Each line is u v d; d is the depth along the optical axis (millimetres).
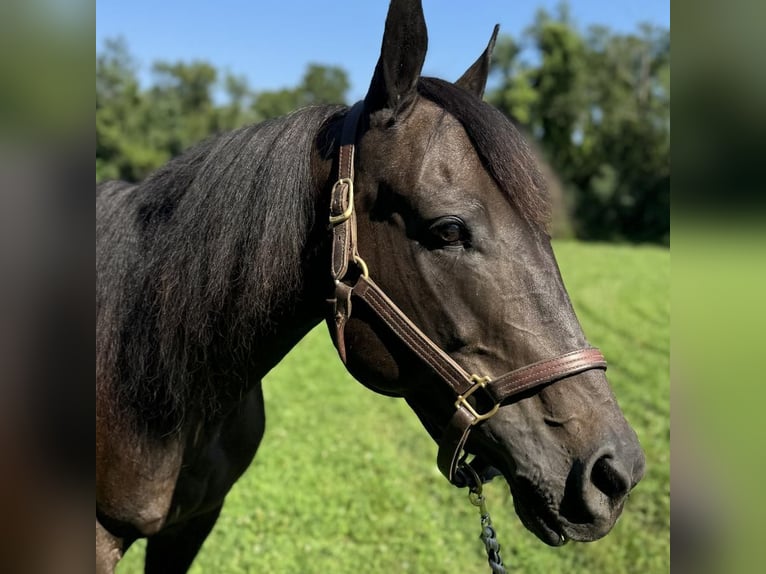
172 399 1836
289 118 1811
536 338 1492
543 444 1496
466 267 1505
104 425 1882
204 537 2379
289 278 1706
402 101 1584
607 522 1459
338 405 6418
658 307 11898
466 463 1714
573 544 3844
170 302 1784
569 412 1480
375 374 1651
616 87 33531
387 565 3617
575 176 33812
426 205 1512
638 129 32156
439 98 1624
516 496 1570
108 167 29781
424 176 1529
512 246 1505
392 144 1578
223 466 2148
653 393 6770
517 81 34938
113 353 1876
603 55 34469
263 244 1684
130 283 1889
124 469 1894
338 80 42031
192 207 1796
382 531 3973
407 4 1538
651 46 33625
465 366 1537
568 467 1472
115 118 29922
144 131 30609
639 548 3727
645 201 31359
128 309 1878
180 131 31797
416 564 3621
